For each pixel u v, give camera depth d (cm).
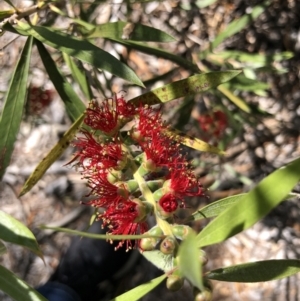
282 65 36
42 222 39
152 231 15
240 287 35
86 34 21
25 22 20
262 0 36
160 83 36
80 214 39
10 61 38
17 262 38
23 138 40
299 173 11
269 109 36
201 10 36
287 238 35
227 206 16
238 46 36
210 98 34
